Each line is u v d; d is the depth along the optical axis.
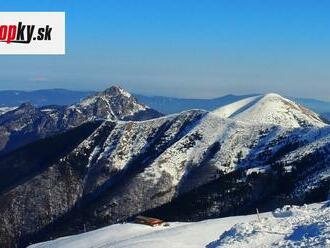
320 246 34.69
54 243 117.69
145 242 73.19
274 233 41.72
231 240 42.25
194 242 70.69
